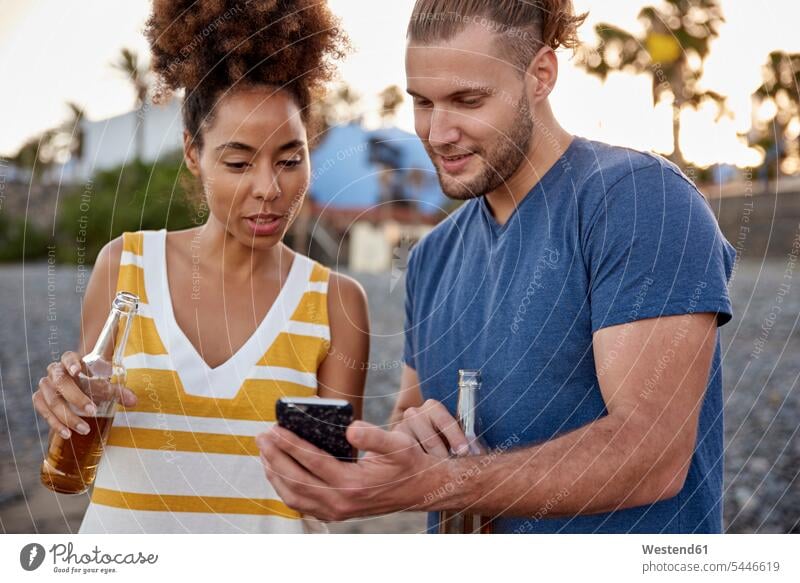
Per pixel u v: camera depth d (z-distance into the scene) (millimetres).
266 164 1114
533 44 1104
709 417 1162
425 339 1277
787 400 3957
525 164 1145
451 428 1089
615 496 980
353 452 922
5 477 2926
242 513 1188
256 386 1186
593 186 1088
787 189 7770
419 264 1340
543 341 1107
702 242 1044
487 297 1178
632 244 1034
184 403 1161
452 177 1119
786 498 2896
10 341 5773
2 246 9984
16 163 7336
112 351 1085
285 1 1139
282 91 1122
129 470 1155
